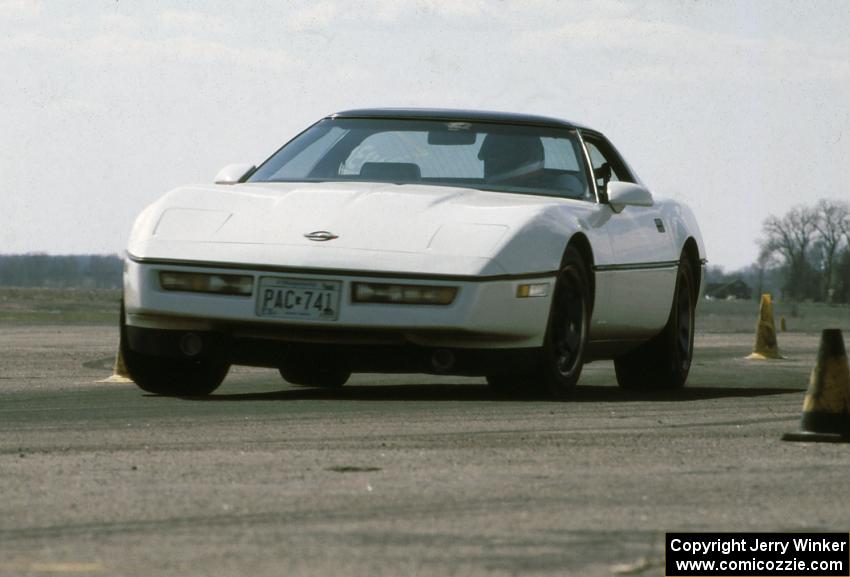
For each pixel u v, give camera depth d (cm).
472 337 2461
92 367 3884
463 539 1209
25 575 1061
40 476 1577
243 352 2553
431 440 1936
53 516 1318
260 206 2597
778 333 10450
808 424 2016
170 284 2533
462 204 2594
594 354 2878
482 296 2444
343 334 2470
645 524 1291
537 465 1686
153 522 1288
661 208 3184
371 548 1170
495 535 1228
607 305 2812
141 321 2591
